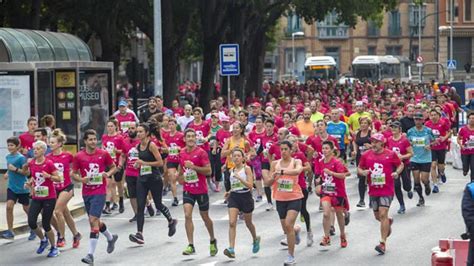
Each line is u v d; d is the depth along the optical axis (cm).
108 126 3216
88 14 6419
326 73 14012
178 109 4878
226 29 7156
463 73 15912
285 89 9344
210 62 7038
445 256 1822
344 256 2472
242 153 2442
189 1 6750
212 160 3856
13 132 3553
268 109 4269
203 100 7075
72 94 3903
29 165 2528
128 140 3209
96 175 2462
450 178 4400
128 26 7488
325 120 4016
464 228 2912
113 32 6619
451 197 3678
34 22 5419
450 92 6475
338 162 2575
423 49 17562
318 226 2980
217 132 3862
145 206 2912
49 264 2414
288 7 9200
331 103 5512
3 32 3750
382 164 2533
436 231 2862
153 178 2691
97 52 7694
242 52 7619
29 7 5594
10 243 2742
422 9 17525
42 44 3916
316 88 9319
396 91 8394
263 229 2927
